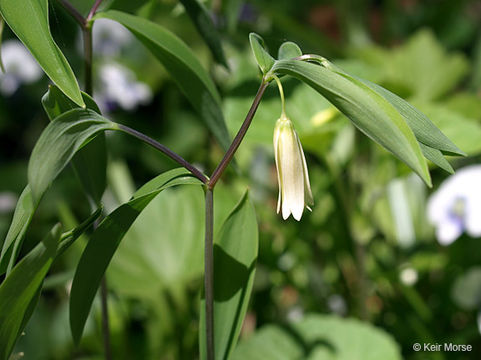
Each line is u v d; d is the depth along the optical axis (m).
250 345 0.35
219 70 0.46
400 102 0.23
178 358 0.39
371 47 0.54
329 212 0.42
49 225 0.52
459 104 0.48
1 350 0.24
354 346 0.35
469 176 0.40
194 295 0.42
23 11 0.24
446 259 0.42
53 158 0.22
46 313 0.44
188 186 0.42
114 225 0.24
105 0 0.28
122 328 0.38
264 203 0.46
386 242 0.44
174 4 0.34
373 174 0.38
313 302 0.42
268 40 0.32
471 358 0.39
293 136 0.24
